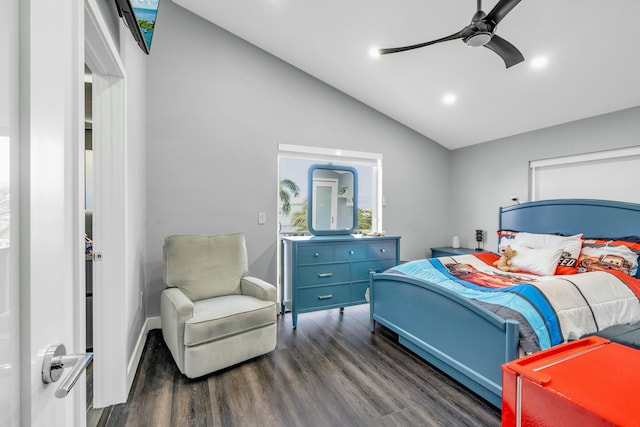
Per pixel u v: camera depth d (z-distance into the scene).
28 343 0.51
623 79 2.45
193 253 2.60
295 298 3.00
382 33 2.68
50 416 0.58
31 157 0.52
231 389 1.95
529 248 2.92
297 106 3.55
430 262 2.84
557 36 2.25
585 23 2.08
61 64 0.65
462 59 2.74
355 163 3.96
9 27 0.46
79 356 0.61
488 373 1.76
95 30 1.36
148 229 2.89
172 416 1.69
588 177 3.07
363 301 3.32
